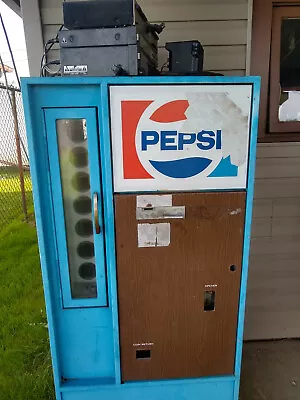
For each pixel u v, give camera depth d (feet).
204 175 4.41
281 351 7.47
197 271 4.73
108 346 5.11
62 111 4.23
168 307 4.86
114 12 4.12
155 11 6.23
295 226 7.22
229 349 5.09
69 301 4.89
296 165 6.91
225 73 6.50
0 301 9.18
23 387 6.29
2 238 13.47
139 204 4.42
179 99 4.17
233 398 5.31
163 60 6.40
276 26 6.41
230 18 6.27
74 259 4.83
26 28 6.12
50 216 4.56
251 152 4.37
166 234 4.56
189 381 5.16
